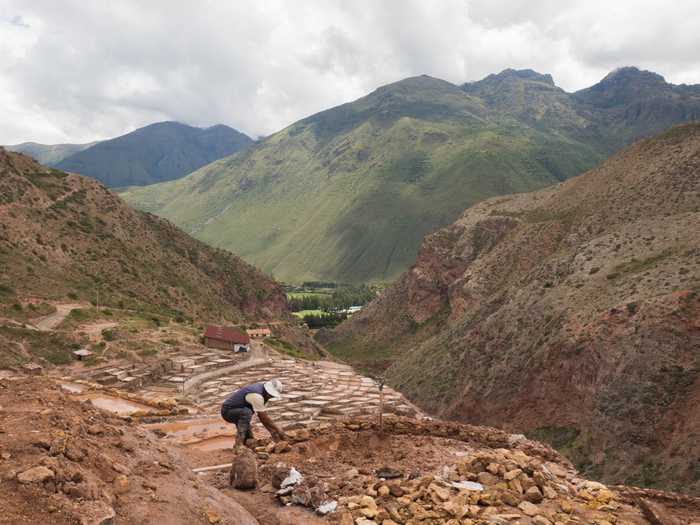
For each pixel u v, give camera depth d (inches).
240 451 387.5
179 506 265.1
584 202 5374.0
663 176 4547.2
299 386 2091.5
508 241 5856.3
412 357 4712.1
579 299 3036.4
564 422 2618.1
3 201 3789.4
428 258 7081.7
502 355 3282.5
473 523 324.8
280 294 6791.3
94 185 5012.3
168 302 4217.5
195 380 2087.8
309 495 346.3
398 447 502.9
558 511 364.2
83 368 2038.6
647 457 2073.1
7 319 2363.4
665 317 2338.8
